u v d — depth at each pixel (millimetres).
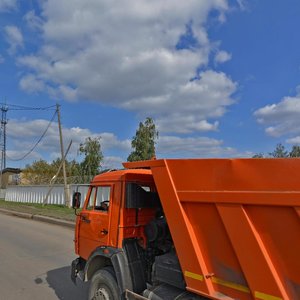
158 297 4055
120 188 4887
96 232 5258
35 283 7309
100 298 4844
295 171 2775
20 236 13367
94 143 32500
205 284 3438
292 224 2795
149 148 27547
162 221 4707
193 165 3520
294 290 2814
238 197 3115
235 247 3174
